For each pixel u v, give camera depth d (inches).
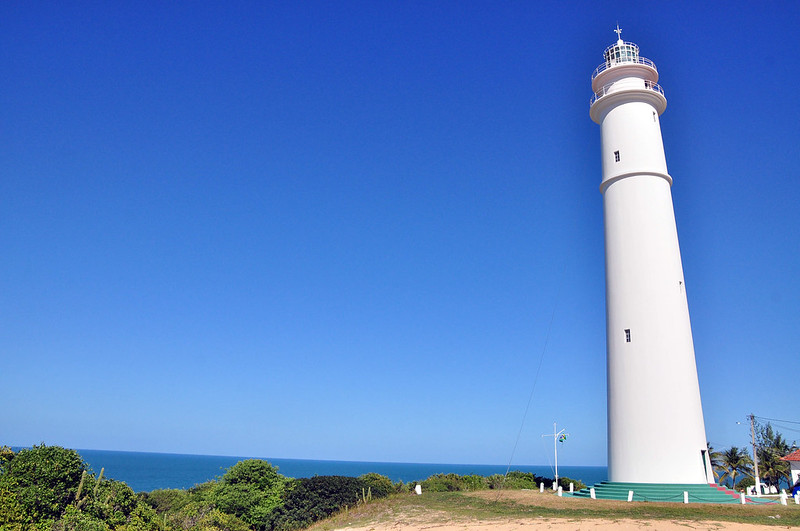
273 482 1567.4
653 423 1234.0
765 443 2512.3
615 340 1333.7
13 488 896.3
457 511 1117.1
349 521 1146.0
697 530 854.5
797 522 921.5
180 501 1630.2
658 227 1347.2
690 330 1330.0
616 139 1443.2
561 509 1090.7
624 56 1510.8
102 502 1006.4
